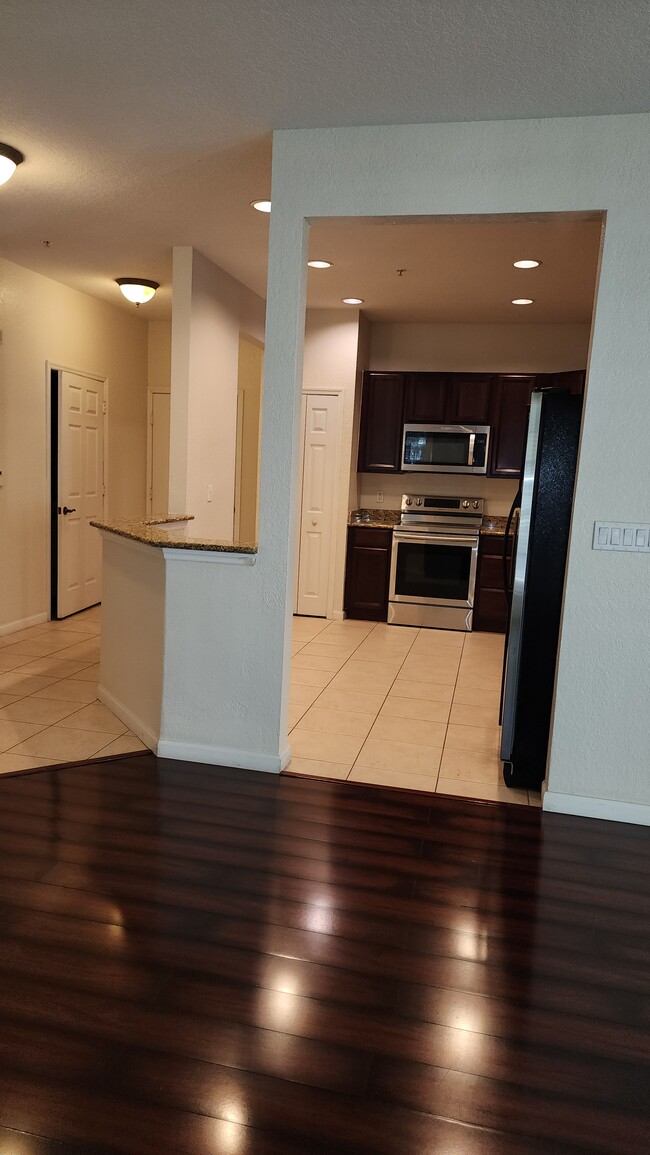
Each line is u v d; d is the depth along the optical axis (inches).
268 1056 64.6
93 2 81.0
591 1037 68.9
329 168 111.1
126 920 83.1
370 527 249.0
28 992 71.1
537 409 118.8
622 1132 58.8
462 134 106.8
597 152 103.1
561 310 220.5
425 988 74.3
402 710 160.1
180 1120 57.9
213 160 123.8
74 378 229.9
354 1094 61.1
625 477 107.7
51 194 141.1
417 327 252.8
